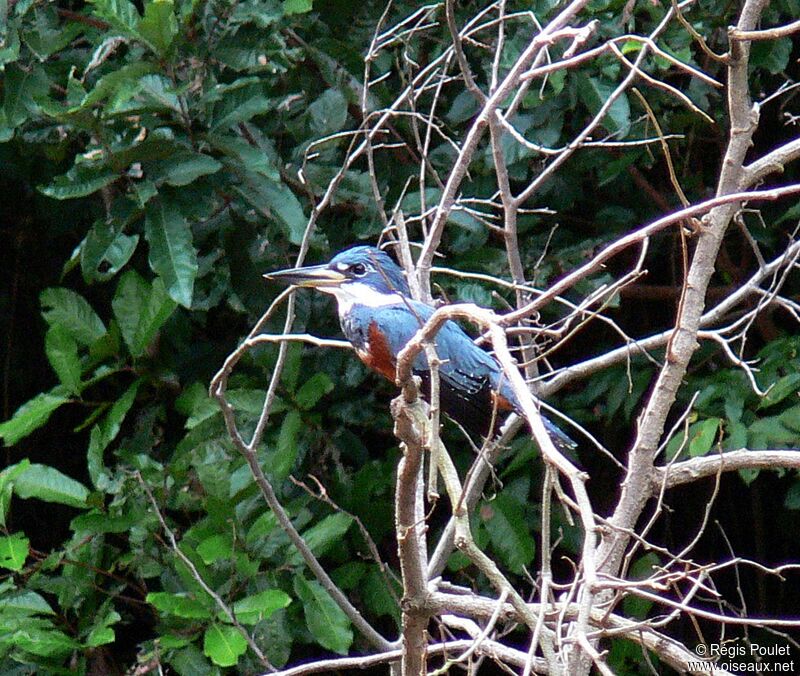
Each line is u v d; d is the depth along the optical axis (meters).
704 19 10.45
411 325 9.13
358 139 10.88
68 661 10.58
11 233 12.87
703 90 10.67
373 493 10.94
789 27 5.93
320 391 10.37
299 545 7.94
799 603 12.88
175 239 8.87
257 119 10.49
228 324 11.95
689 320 7.03
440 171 10.97
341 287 9.55
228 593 9.80
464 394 9.10
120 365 10.84
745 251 12.03
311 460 10.90
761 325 11.88
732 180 7.10
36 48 9.38
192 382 11.27
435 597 6.61
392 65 11.12
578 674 6.27
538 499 11.43
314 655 11.70
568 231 11.55
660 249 12.03
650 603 10.55
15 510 12.70
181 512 11.12
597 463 12.42
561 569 11.95
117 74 8.47
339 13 10.66
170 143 8.79
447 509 11.36
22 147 10.53
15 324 13.10
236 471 10.01
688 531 13.01
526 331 6.49
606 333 12.26
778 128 12.03
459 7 10.66
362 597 10.95
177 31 8.66
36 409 10.45
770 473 12.82
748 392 10.22
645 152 10.98
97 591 10.41
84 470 13.05
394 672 7.96
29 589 10.08
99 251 8.92
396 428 5.85
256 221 9.90
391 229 9.17
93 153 9.08
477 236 10.77
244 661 9.95
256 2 9.20
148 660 9.88
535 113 10.50
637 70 6.57
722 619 5.68
